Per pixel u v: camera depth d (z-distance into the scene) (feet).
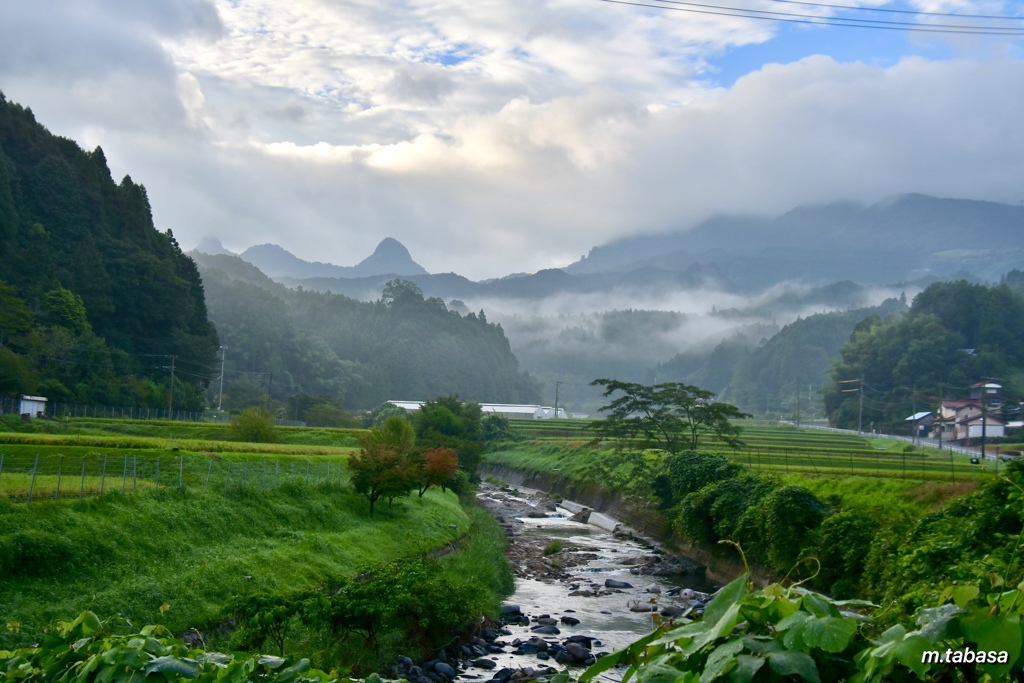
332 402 424.05
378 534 114.62
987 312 460.14
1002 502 60.85
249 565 81.35
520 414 559.38
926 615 11.72
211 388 437.99
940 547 60.95
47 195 342.64
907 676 11.52
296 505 111.55
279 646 63.67
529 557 135.64
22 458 121.29
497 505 209.05
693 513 128.06
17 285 290.56
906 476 150.51
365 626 68.23
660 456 186.70
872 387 448.65
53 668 19.42
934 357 427.33
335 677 17.97
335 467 156.87
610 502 190.60
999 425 338.95
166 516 85.71
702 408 187.01
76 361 271.08
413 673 67.15
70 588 64.85
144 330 337.11
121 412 271.90
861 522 83.71
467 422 256.93
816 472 167.94
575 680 15.38
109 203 376.68
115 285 327.47
